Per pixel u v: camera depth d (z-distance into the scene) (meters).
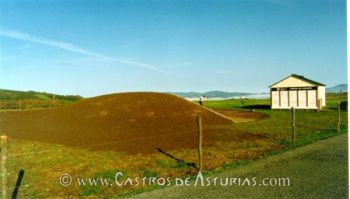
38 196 10.30
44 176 12.61
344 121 28.83
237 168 12.88
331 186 9.98
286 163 13.26
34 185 11.45
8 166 14.23
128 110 33.31
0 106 60.81
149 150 17.52
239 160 14.54
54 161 15.11
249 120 32.12
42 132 26.11
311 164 12.85
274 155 15.12
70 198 10.06
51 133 25.48
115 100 37.62
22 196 10.32
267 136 21.34
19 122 33.28
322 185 10.11
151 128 26.92
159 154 16.44
